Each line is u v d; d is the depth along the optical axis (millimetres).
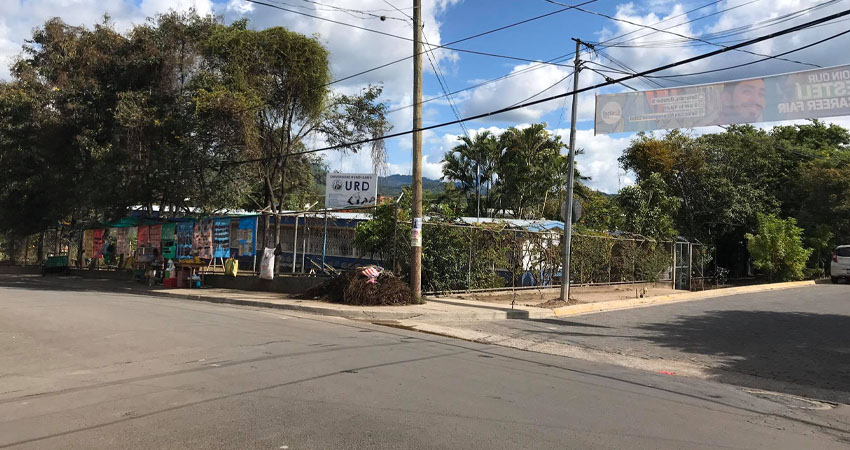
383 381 6820
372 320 13266
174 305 15258
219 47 20266
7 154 24766
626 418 5668
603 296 19000
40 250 35094
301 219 24094
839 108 9609
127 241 27234
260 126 21062
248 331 10602
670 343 10641
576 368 8320
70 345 8953
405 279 16641
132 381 6676
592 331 12023
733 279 31953
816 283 27828
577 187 38656
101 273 27938
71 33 23953
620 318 14164
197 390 6258
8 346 8875
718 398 6809
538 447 4672
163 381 6668
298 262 22969
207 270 23562
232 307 15508
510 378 7336
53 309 13375
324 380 6770
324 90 21016
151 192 22328
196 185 21031
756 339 11078
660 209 25875
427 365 7918
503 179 39906
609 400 6402
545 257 19828
